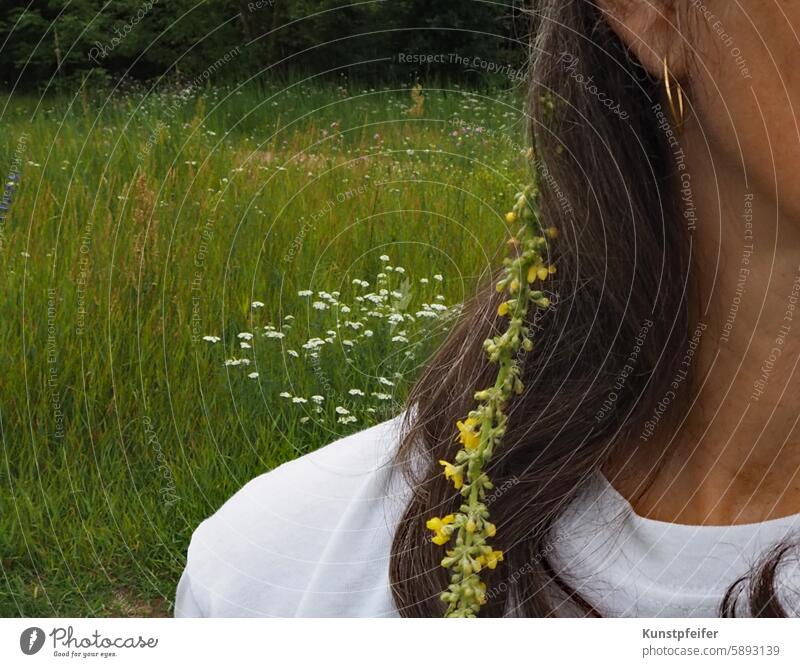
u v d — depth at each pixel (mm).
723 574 562
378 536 677
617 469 604
